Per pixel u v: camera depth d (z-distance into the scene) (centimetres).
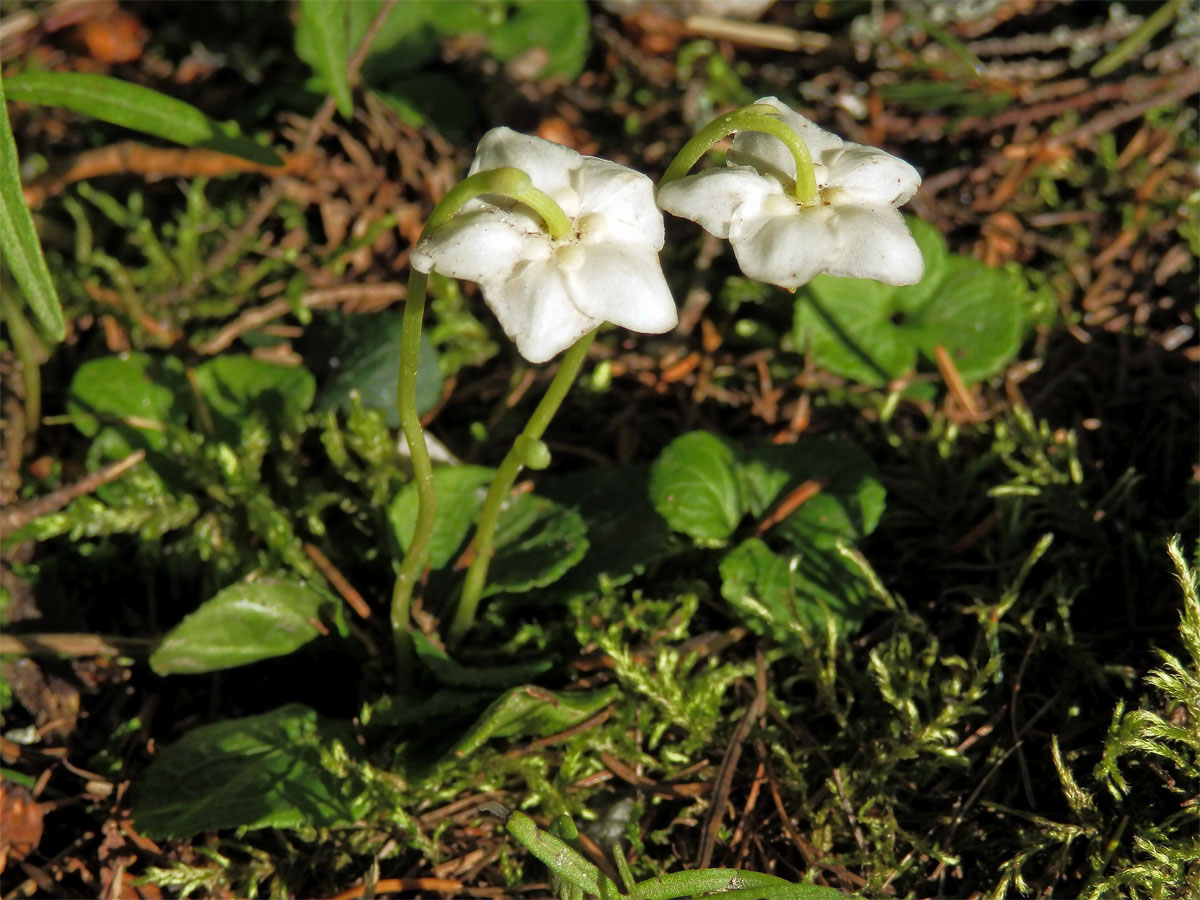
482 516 17
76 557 20
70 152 23
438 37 23
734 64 24
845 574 19
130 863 17
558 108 24
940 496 20
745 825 18
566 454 21
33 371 20
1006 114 23
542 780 17
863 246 15
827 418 21
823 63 24
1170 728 17
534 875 18
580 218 15
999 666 18
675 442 19
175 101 18
